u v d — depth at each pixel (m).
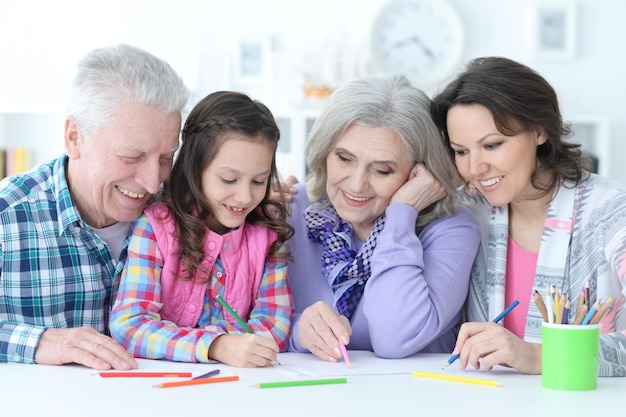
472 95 1.64
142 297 1.64
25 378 1.35
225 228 1.76
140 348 1.55
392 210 1.74
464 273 1.77
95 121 1.54
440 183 1.77
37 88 4.39
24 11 4.38
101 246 1.69
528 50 4.43
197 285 1.70
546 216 1.77
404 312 1.64
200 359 1.50
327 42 4.43
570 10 4.41
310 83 4.26
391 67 4.44
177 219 1.70
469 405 1.19
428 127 1.72
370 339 1.77
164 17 4.43
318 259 1.87
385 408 1.17
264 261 1.76
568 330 1.29
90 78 1.56
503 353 1.40
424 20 4.44
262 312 1.72
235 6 4.45
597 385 1.33
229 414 1.12
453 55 4.43
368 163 1.71
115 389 1.27
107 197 1.61
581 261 1.73
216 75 4.34
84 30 4.40
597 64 4.45
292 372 1.43
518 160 1.67
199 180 1.67
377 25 4.43
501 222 1.82
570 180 1.77
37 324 1.65
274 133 1.68
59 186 1.66
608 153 4.20
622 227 1.65
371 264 1.71
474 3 4.44
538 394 1.26
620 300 1.69
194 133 1.67
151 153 1.57
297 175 4.18
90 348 1.45
